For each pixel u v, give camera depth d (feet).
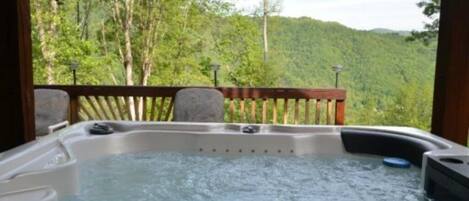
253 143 10.39
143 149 10.61
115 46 42.55
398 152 9.91
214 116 13.91
